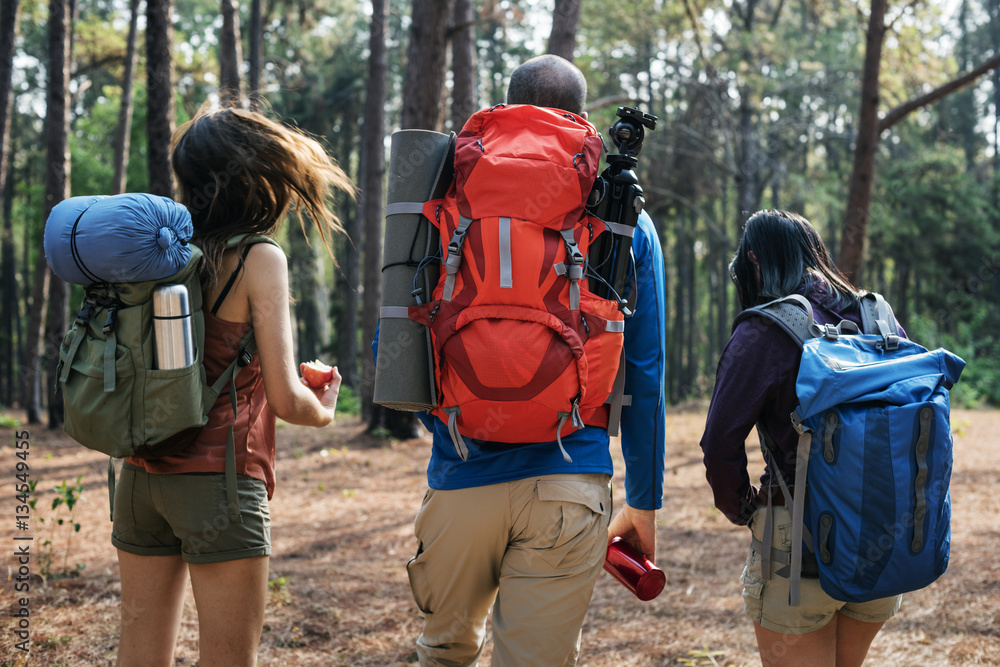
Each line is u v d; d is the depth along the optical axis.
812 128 20.48
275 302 1.73
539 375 1.53
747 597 1.91
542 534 1.67
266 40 27.38
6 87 11.21
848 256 9.08
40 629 3.22
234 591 1.71
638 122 1.84
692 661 3.14
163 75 8.68
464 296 1.58
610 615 3.89
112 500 1.79
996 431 11.20
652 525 1.95
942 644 3.28
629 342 1.83
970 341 23.59
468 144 1.65
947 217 24.19
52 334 12.77
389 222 1.70
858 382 1.69
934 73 10.88
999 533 5.26
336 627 3.54
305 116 28.94
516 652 1.66
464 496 1.70
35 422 13.44
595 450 1.74
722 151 20.11
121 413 1.56
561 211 1.61
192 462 1.66
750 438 10.30
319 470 8.43
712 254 30.19
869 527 1.64
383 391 1.67
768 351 1.82
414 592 1.85
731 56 15.70
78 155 21.41
